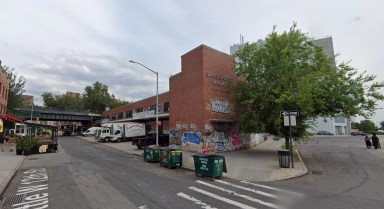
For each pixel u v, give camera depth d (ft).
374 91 62.49
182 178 39.55
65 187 32.91
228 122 86.38
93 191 30.53
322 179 38.68
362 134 240.73
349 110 63.62
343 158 63.77
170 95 96.94
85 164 55.06
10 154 77.36
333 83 64.44
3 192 31.04
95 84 323.57
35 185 34.65
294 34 69.82
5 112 139.54
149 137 102.89
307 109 60.49
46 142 84.43
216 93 84.23
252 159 60.59
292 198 27.61
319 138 165.99
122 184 34.58
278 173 42.57
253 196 28.48
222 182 36.50
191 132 83.56
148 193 29.53
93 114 264.11
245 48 77.10
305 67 67.72
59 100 335.47
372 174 42.45
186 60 89.45
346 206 24.62
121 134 138.82
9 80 152.05
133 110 178.81
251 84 75.61
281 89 64.80
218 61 86.79
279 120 62.18
